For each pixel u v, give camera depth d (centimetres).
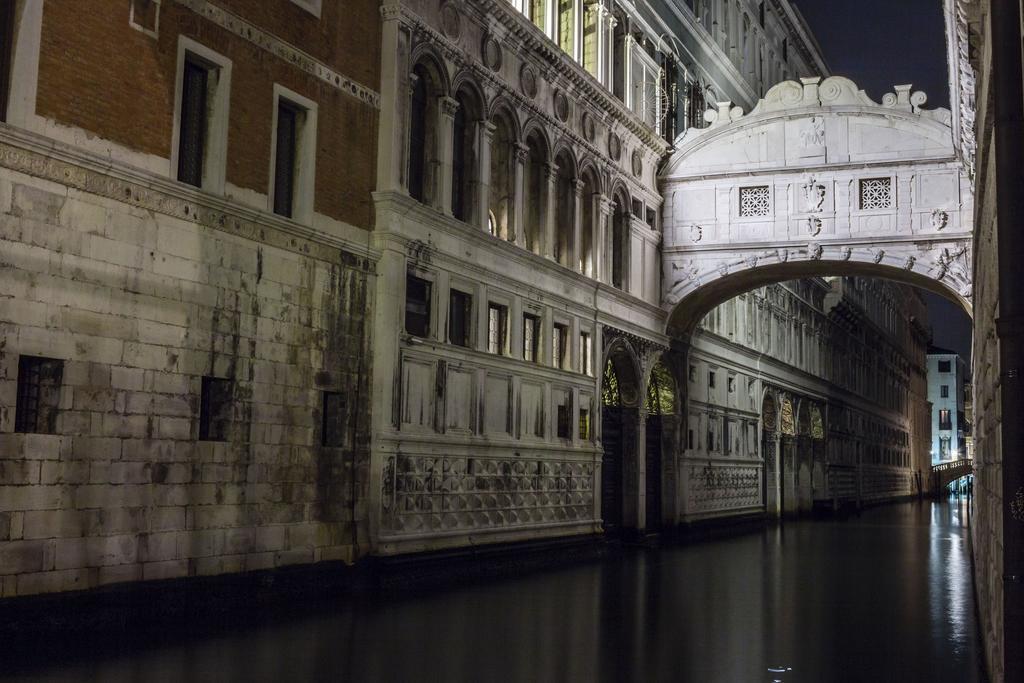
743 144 3319
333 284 1900
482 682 1083
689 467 3719
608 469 3191
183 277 1553
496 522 2367
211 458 1594
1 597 1257
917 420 9981
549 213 2703
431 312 2172
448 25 2258
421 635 1389
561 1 2927
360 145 2006
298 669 1119
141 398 1470
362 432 1959
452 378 2225
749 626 1537
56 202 1351
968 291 3030
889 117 3142
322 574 1811
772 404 4919
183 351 1548
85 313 1388
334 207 1923
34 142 1309
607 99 2966
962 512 6272
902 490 8750
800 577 2266
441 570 2112
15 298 1291
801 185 3234
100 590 1387
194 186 1602
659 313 3362
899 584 2141
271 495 1719
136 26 1496
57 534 1334
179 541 1526
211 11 1641
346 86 1970
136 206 1475
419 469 2084
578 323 2848
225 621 1466
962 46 1501
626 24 3225
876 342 7544
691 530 3697
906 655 1313
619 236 3177
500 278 2439
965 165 2805
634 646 1338
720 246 3316
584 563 2583
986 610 1298
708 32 4138
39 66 1341
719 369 4122
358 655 1220
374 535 1945
